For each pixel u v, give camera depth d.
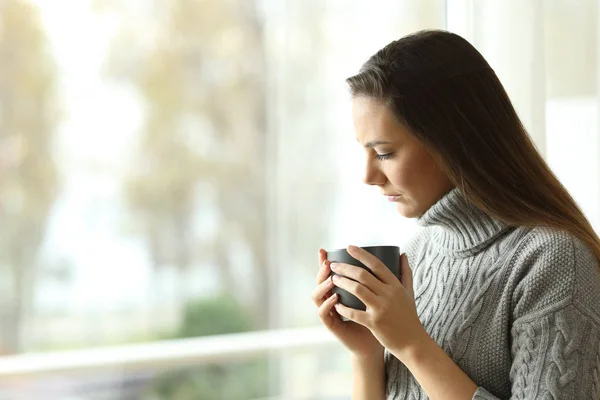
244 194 7.02
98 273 6.81
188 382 7.35
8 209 6.39
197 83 6.81
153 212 6.91
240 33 6.83
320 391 7.06
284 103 6.76
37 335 6.66
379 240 6.02
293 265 7.11
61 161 6.51
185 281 7.06
